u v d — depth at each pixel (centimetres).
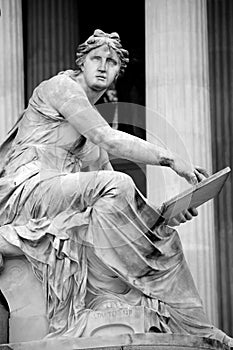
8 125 2786
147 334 1953
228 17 3212
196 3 2923
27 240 2014
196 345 1967
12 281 2025
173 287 2034
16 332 2016
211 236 2808
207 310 2773
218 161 3156
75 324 1984
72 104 2047
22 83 2841
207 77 2911
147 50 2906
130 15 3303
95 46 2080
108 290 2019
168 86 2873
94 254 2014
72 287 2006
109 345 1950
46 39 3183
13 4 2867
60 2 3203
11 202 2039
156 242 2034
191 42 2900
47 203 2025
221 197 3123
